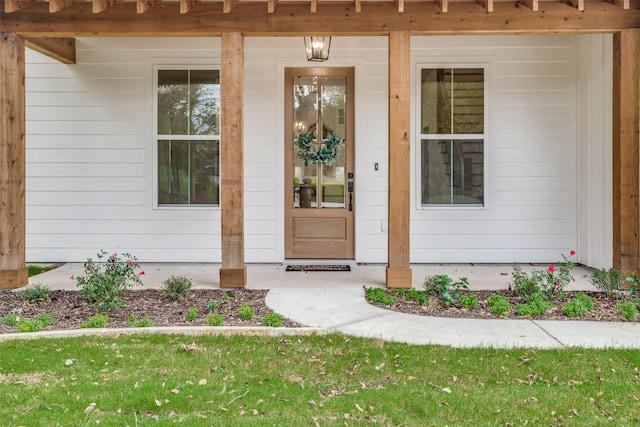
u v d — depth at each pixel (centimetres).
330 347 329
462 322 386
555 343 335
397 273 502
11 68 505
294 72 660
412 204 661
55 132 658
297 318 396
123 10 505
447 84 658
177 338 345
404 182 503
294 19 504
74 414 231
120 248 663
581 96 641
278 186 658
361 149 655
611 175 572
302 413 235
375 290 471
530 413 236
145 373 282
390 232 505
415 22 501
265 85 657
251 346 330
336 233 666
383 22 503
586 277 560
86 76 657
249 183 660
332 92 662
